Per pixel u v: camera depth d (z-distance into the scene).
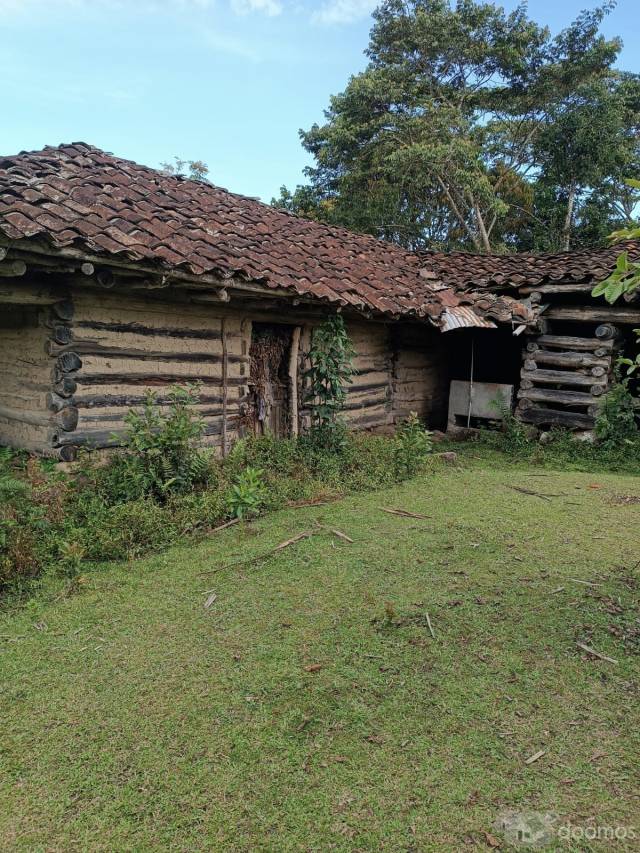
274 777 2.27
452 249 21.59
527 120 22.44
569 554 4.41
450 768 2.31
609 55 20.61
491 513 5.44
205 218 7.06
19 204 4.72
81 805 2.16
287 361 7.87
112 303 5.65
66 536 4.34
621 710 2.66
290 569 4.14
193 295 6.11
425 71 21.73
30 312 5.50
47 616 3.50
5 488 4.11
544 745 2.44
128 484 5.01
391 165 18.95
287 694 2.76
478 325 8.73
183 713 2.63
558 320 9.41
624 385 8.36
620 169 20.11
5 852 1.97
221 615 3.50
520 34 20.77
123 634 3.30
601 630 3.30
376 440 7.96
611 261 8.85
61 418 5.31
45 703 2.71
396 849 1.97
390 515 5.35
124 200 6.18
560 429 8.97
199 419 6.07
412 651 3.10
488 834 2.02
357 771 2.30
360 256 9.48
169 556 4.36
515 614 3.47
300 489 5.94
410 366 10.32
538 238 21.59
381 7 21.61
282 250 7.47
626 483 6.76
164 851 1.97
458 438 9.75
